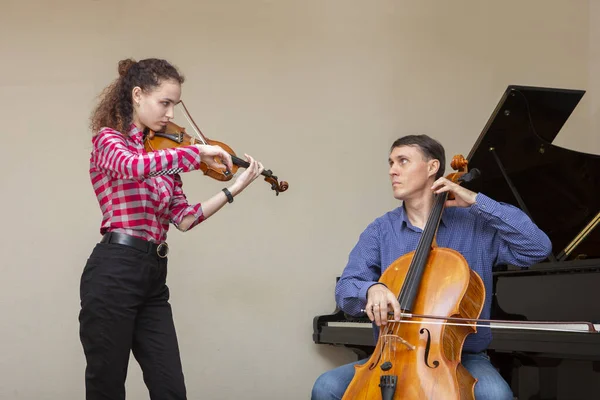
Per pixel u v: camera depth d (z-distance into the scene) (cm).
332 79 443
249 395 413
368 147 445
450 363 198
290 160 431
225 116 422
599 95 499
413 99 456
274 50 434
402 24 459
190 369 406
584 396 272
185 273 411
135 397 393
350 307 232
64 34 405
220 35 427
